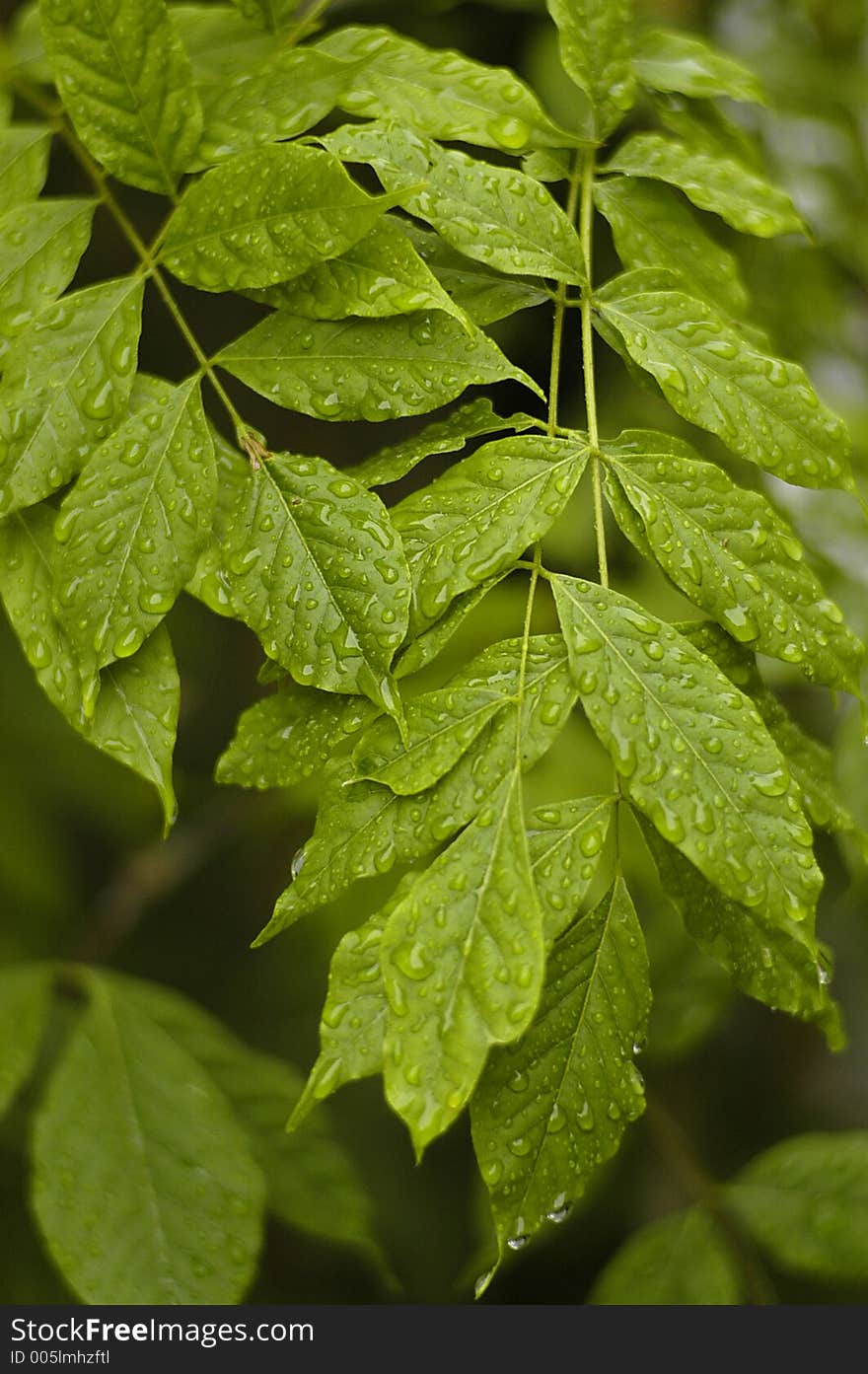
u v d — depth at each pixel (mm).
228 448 696
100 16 698
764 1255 866
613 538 882
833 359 872
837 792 712
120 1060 818
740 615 683
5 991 831
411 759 669
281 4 740
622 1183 1061
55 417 691
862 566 825
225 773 681
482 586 676
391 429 1154
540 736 668
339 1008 661
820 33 895
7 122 755
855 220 873
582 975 672
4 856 1057
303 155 682
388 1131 1196
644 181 733
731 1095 1150
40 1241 876
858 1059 1151
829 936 956
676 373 693
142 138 702
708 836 660
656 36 767
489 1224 845
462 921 656
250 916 1328
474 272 705
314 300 687
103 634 683
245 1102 847
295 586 677
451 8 853
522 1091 667
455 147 807
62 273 708
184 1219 794
